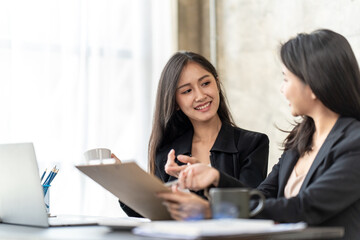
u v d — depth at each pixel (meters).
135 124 4.56
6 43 4.10
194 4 4.88
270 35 4.31
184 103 2.78
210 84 2.77
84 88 4.32
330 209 1.78
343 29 3.72
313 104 2.00
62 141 4.23
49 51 4.23
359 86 1.92
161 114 2.90
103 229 1.86
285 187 2.11
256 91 4.43
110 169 1.78
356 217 1.85
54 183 4.18
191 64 2.79
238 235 1.31
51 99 4.23
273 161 4.24
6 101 4.07
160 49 4.71
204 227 1.35
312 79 1.91
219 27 4.78
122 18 4.59
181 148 2.90
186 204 1.67
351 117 1.95
